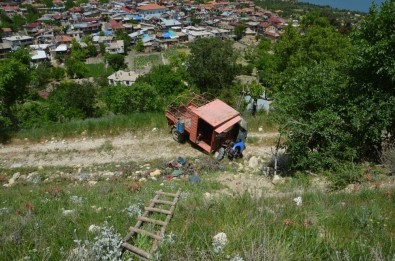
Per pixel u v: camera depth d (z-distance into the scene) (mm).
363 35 11797
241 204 7598
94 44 109625
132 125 18188
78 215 7320
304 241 5465
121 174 14539
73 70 88312
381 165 11852
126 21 139875
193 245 5434
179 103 17875
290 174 13031
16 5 157375
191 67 36750
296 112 12508
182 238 5664
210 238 5621
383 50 10859
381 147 12594
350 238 5773
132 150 16531
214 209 7238
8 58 23797
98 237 5484
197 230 5996
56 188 11273
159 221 6332
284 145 13758
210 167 14672
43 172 15008
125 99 29172
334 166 11789
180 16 148000
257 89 33656
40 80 81062
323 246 5266
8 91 23391
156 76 42188
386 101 11633
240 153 15508
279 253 4902
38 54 99812
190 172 14391
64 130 17938
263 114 21031
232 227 5941
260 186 12305
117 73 83438
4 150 16797
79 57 99938
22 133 17875
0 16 134875
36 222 6617
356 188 9977
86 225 6633
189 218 6586
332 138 12078
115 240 5402
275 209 7164
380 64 11172
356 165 11703
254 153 15953
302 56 24703
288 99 12688
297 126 11992
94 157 16094
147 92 29453
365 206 7223
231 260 4770
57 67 89938
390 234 5941
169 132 17719
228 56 36000
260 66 67938
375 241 5570
